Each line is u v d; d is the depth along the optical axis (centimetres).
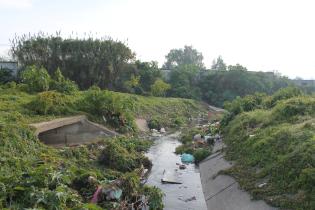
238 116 2416
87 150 1706
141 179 1590
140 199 1202
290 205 983
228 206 1215
